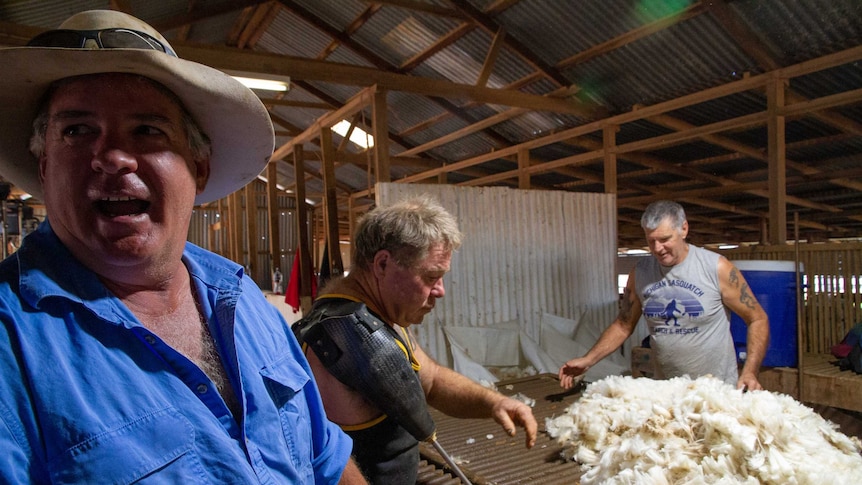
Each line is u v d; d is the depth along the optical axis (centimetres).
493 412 160
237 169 108
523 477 165
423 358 171
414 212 141
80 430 62
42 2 482
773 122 436
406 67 671
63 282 70
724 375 253
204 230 1215
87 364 67
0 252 645
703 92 488
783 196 428
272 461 82
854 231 964
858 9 373
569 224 496
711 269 250
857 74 441
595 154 611
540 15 498
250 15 693
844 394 274
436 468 176
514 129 723
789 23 403
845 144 583
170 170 77
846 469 144
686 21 440
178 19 528
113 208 73
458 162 841
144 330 72
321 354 129
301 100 858
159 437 67
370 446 135
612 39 489
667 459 145
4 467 57
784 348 301
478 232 450
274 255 888
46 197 75
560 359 450
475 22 530
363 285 148
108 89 73
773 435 147
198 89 81
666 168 711
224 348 85
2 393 60
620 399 186
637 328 500
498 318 455
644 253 1266
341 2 590
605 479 151
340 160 764
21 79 72
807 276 369
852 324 345
